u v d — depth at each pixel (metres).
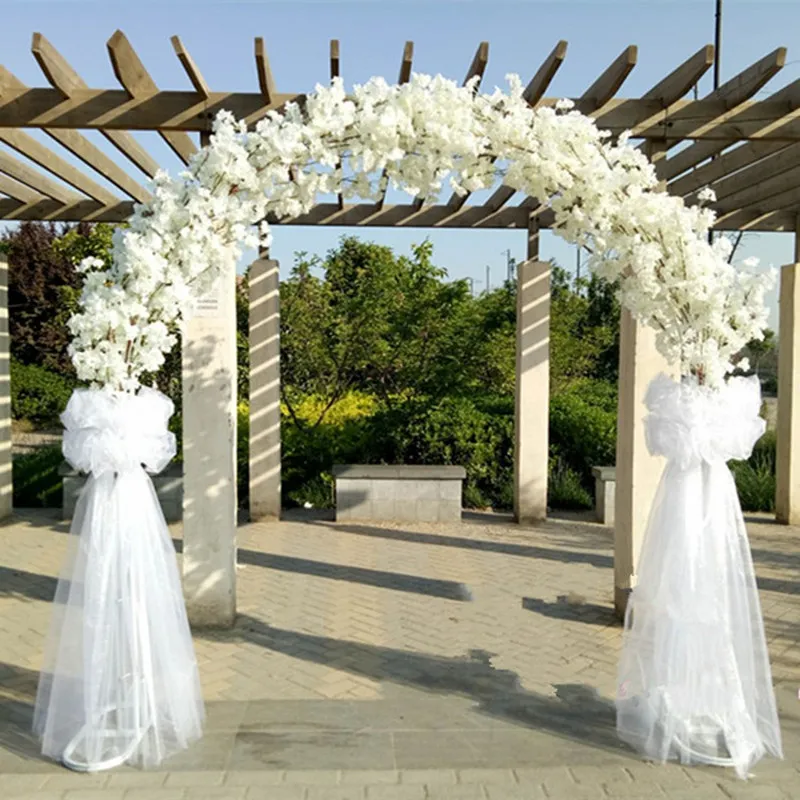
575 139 3.27
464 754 3.13
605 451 8.77
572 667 4.07
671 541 3.30
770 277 3.11
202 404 4.49
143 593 3.15
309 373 9.27
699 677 3.18
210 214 3.19
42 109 4.14
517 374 7.65
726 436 3.23
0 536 7.04
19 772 2.99
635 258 3.22
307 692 3.73
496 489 8.66
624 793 2.86
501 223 7.43
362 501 7.79
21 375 16.61
